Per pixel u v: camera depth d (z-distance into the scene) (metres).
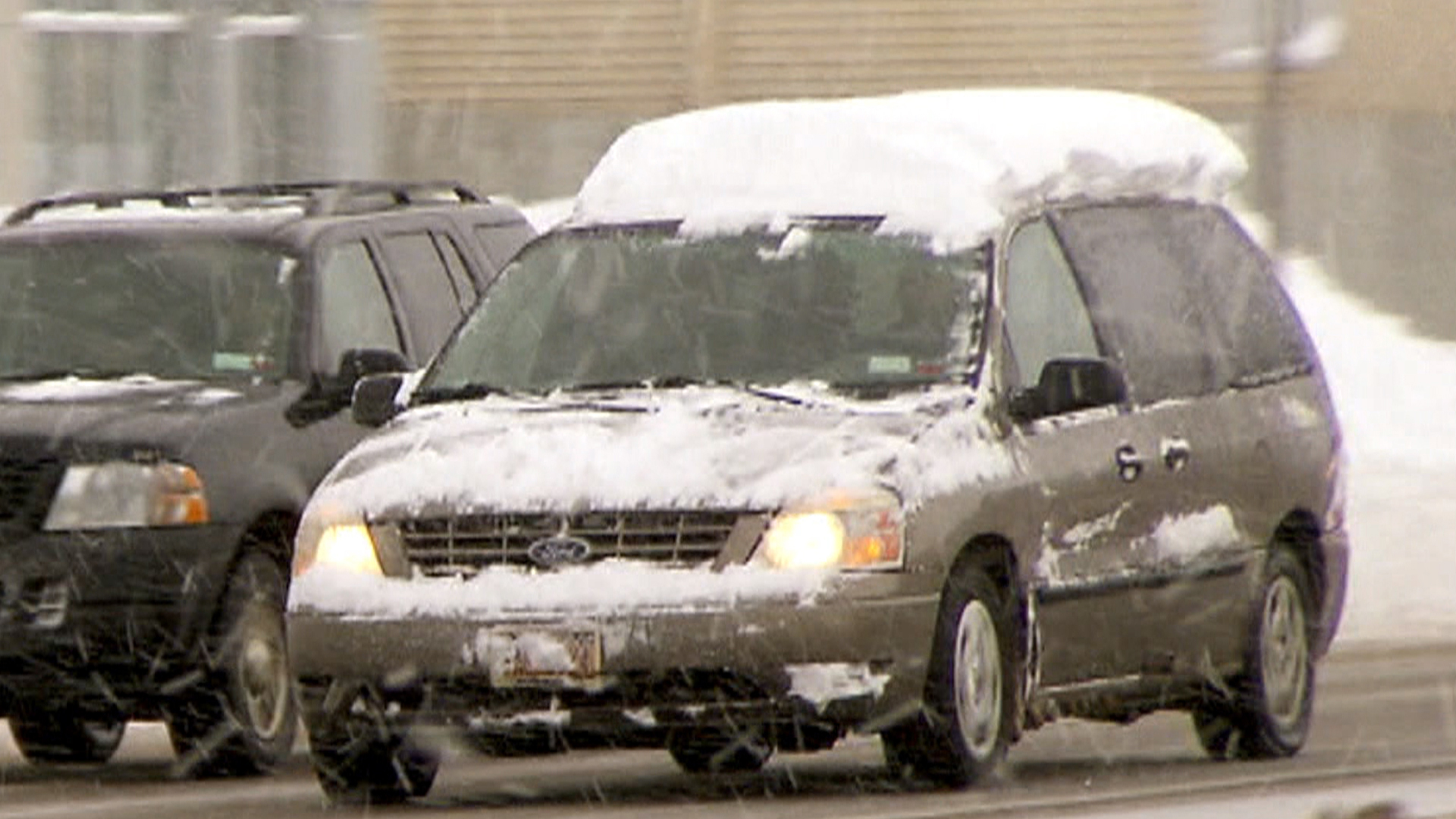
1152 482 38.84
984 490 36.00
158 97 92.62
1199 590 39.53
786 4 102.44
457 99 101.94
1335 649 54.47
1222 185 42.84
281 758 41.88
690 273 38.81
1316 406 42.84
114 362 43.59
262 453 41.56
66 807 37.84
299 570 35.88
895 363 37.25
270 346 43.16
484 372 38.72
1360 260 95.56
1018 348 38.12
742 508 34.72
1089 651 37.78
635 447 35.31
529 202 101.94
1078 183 40.16
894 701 34.97
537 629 34.62
